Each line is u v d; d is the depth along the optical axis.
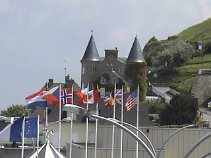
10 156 115.62
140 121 153.12
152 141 102.75
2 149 115.38
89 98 103.31
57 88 98.62
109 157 98.38
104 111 149.88
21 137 83.94
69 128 145.25
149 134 103.31
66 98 101.81
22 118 84.00
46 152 87.50
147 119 154.62
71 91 102.19
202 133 99.00
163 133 102.00
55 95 98.44
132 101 90.44
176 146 100.12
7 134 83.31
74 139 144.25
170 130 101.38
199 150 98.06
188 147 99.56
